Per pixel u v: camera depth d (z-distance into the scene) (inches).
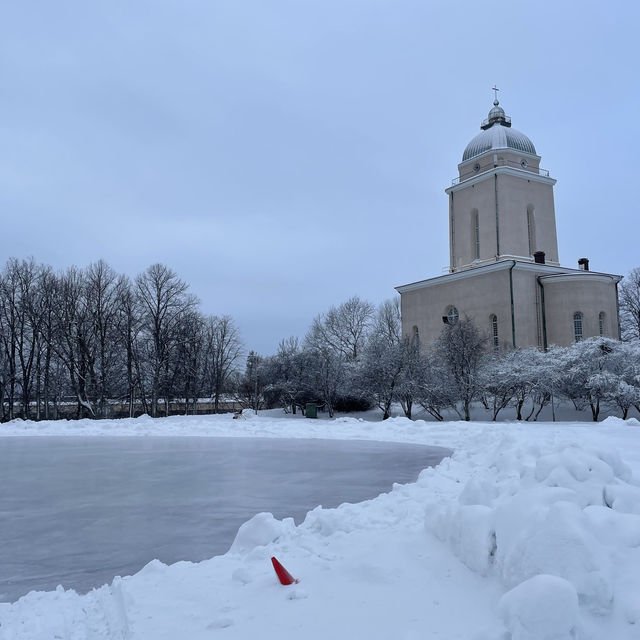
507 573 183.5
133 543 329.4
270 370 1900.8
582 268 2047.2
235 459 725.3
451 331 1513.3
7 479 585.6
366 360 1636.3
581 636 150.6
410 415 1531.7
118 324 2043.6
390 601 189.5
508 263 1758.1
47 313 2059.5
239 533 298.4
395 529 280.1
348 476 562.9
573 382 1339.8
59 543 333.4
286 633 171.5
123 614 204.5
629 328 2460.6
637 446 445.4
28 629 205.9
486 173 1994.3
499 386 1373.0
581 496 213.3
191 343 2209.6
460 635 160.1
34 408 2338.8
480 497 253.6
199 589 221.9
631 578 170.7
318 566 234.7
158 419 1681.8
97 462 726.5
